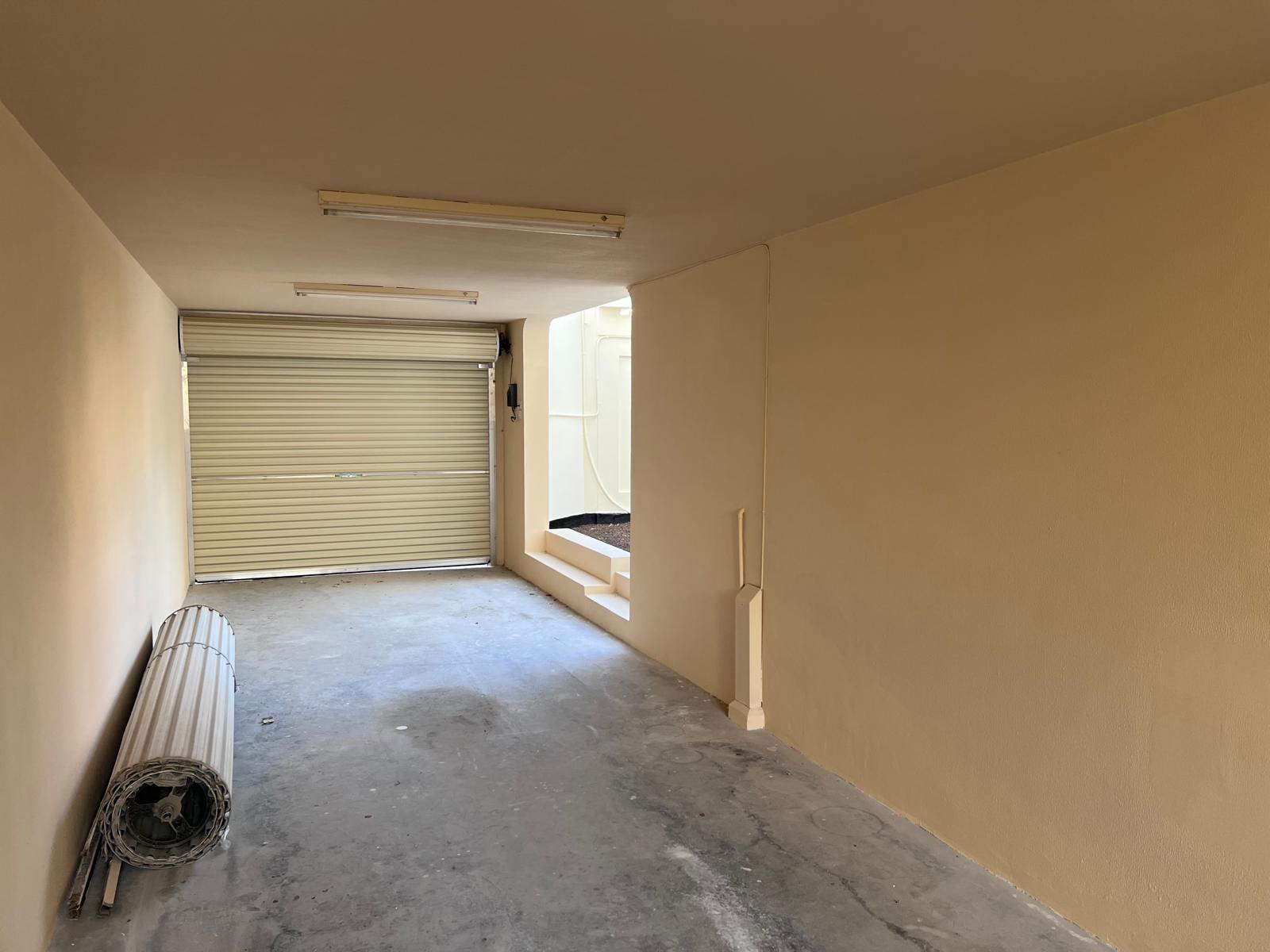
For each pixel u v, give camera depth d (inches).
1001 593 109.3
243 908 103.7
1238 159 82.1
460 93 82.9
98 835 108.3
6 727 78.9
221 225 142.1
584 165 107.9
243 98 83.8
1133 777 93.9
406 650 215.3
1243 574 83.3
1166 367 89.0
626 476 414.3
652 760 148.2
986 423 110.7
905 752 126.6
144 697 131.0
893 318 126.2
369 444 311.4
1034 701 105.1
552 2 63.6
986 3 63.6
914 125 91.7
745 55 73.8
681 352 188.7
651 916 103.0
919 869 113.2
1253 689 82.8
